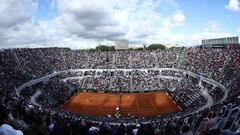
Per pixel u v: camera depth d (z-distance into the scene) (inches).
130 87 4335.6
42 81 4183.1
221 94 2935.5
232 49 4279.0
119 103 3654.0
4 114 347.6
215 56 4352.9
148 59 5280.5
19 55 4532.5
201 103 2925.7
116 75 5024.6
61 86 4197.8
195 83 4030.5
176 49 5482.3
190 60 4766.2
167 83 4399.6
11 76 3545.8
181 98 3523.6
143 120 2425.0
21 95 3043.8
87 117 2532.0
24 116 737.0
